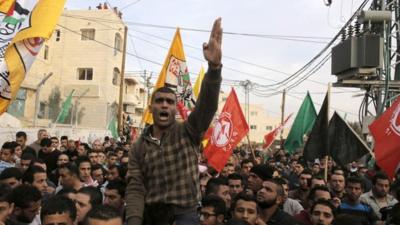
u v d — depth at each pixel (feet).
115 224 10.25
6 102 21.02
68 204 14.30
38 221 17.56
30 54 21.63
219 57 10.59
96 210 10.44
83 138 86.58
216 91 10.80
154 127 11.39
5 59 20.97
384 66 51.44
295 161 42.32
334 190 26.81
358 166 43.06
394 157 24.36
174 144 11.05
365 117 50.98
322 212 18.58
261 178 22.81
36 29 21.53
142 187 11.30
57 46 125.08
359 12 53.16
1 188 15.06
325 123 31.42
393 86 51.37
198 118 11.02
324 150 31.19
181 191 10.88
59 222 13.88
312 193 21.83
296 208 24.02
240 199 17.56
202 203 17.53
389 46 50.26
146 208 11.07
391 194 23.90
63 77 125.18
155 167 11.00
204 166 32.37
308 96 47.19
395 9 52.75
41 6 21.99
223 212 17.39
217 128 32.35
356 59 49.42
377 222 20.66
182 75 33.14
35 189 16.89
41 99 112.57
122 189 18.98
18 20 21.79
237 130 32.63
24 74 21.43
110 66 128.06
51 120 107.14
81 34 126.82
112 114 128.98
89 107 124.26
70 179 23.48
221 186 22.04
